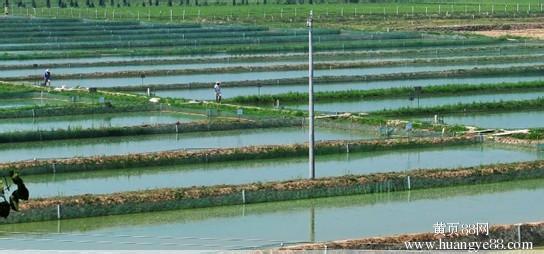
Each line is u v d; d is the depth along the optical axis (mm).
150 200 76312
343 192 81812
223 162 95688
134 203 75875
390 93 139125
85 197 75688
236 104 131375
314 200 80312
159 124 111688
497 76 165000
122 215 75125
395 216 74625
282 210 76812
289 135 109875
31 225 71938
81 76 161125
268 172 90438
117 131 108938
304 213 75875
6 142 104750
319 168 92188
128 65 179875
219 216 74938
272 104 133500
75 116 123625
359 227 71250
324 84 153875
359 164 94125
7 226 71500
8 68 174125
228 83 149625
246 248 63219
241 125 113812
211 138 108312
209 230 70250
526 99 133750
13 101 137125
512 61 185750
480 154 99438
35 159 92375
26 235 67812
